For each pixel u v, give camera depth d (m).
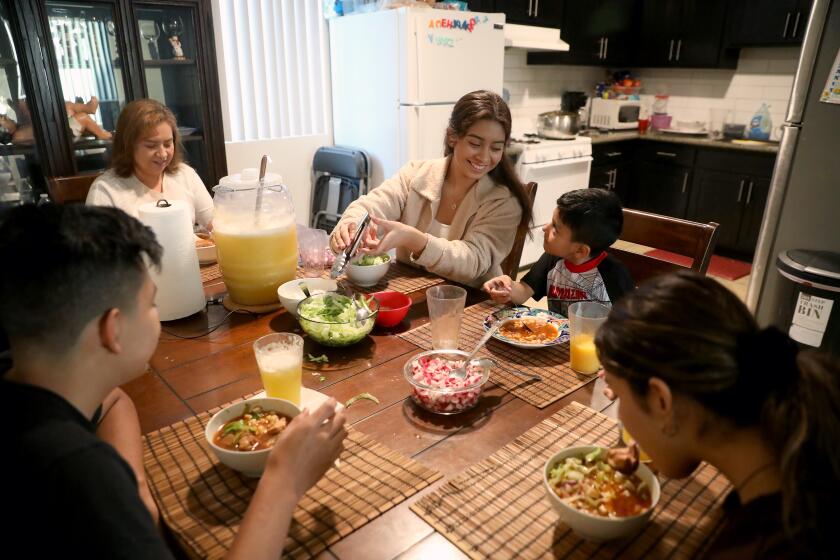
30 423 0.59
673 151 4.52
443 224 1.96
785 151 2.31
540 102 4.78
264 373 1.02
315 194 3.82
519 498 0.83
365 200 1.95
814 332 2.09
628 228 1.73
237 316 1.47
